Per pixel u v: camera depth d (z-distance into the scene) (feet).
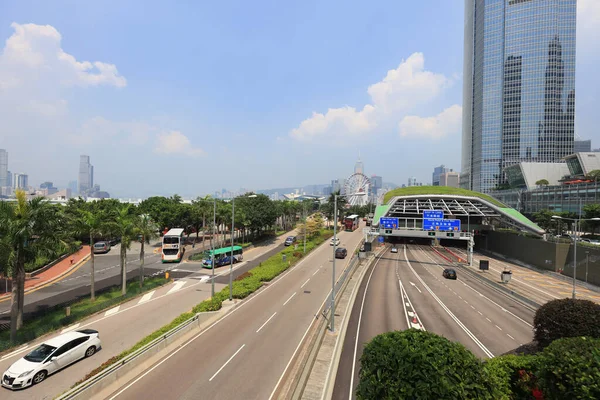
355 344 75.66
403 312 99.76
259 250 233.96
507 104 549.54
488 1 570.87
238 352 70.08
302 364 62.39
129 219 121.29
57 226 87.56
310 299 113.19
